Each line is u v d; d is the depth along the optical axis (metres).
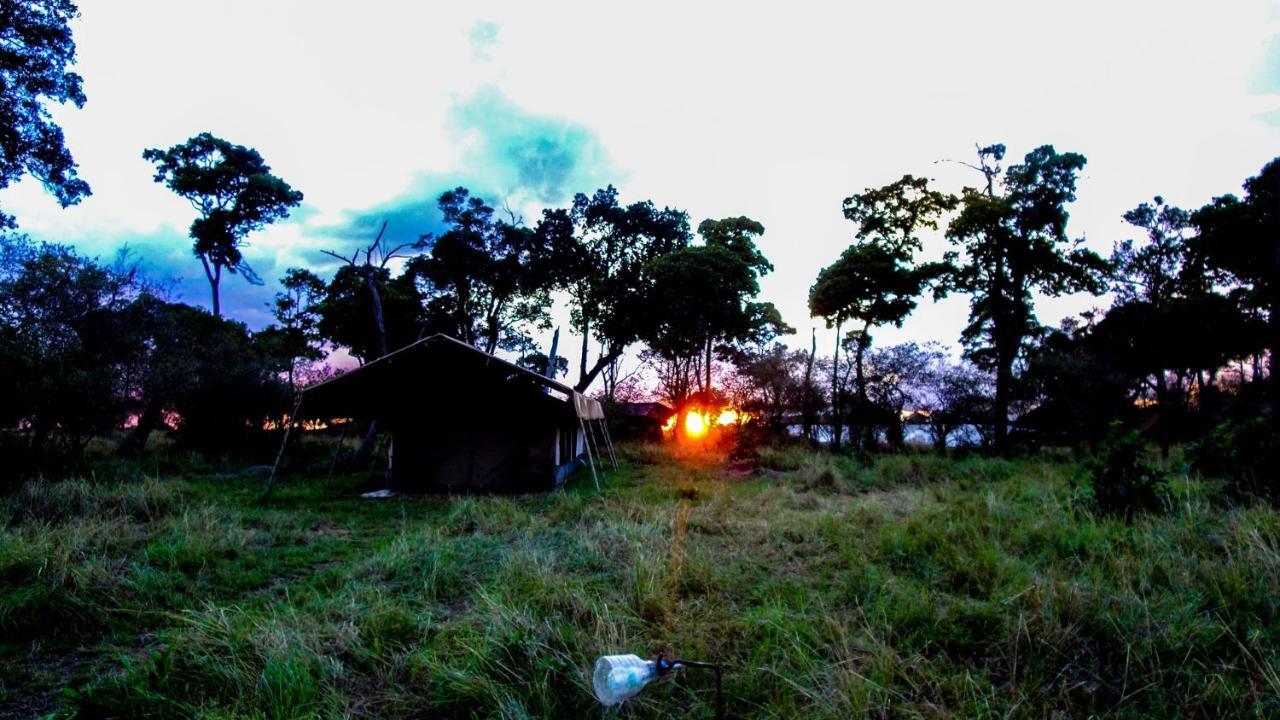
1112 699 3.30
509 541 7.32
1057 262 22.23
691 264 25.56
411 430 13.89
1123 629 3.91
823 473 13.19
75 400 12.20
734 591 5.22
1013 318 22.53
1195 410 24.42
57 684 3.68
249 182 29.55
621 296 28.66
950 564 5.59
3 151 14.10
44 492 8.54
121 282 14.59
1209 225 23.86
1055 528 6.61
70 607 4.57
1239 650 3.66
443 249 28.12
